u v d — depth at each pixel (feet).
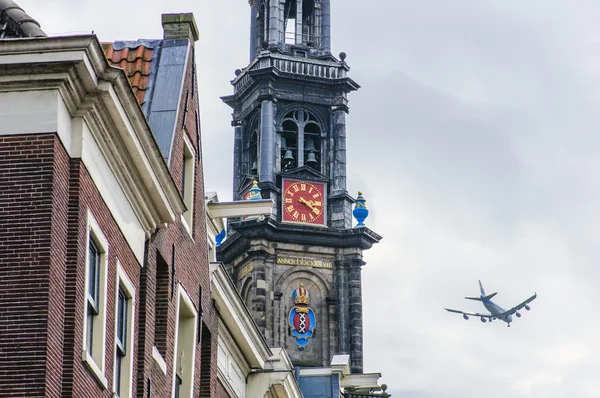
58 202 139.33
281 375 242.78
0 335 133.08
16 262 135.44
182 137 186.29
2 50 140.77
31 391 132.05
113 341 152.05
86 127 145.48
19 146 139.13
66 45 141.28
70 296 139.95
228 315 217.36
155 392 169.48
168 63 189.98
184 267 186.50
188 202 190.70
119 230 156.15
